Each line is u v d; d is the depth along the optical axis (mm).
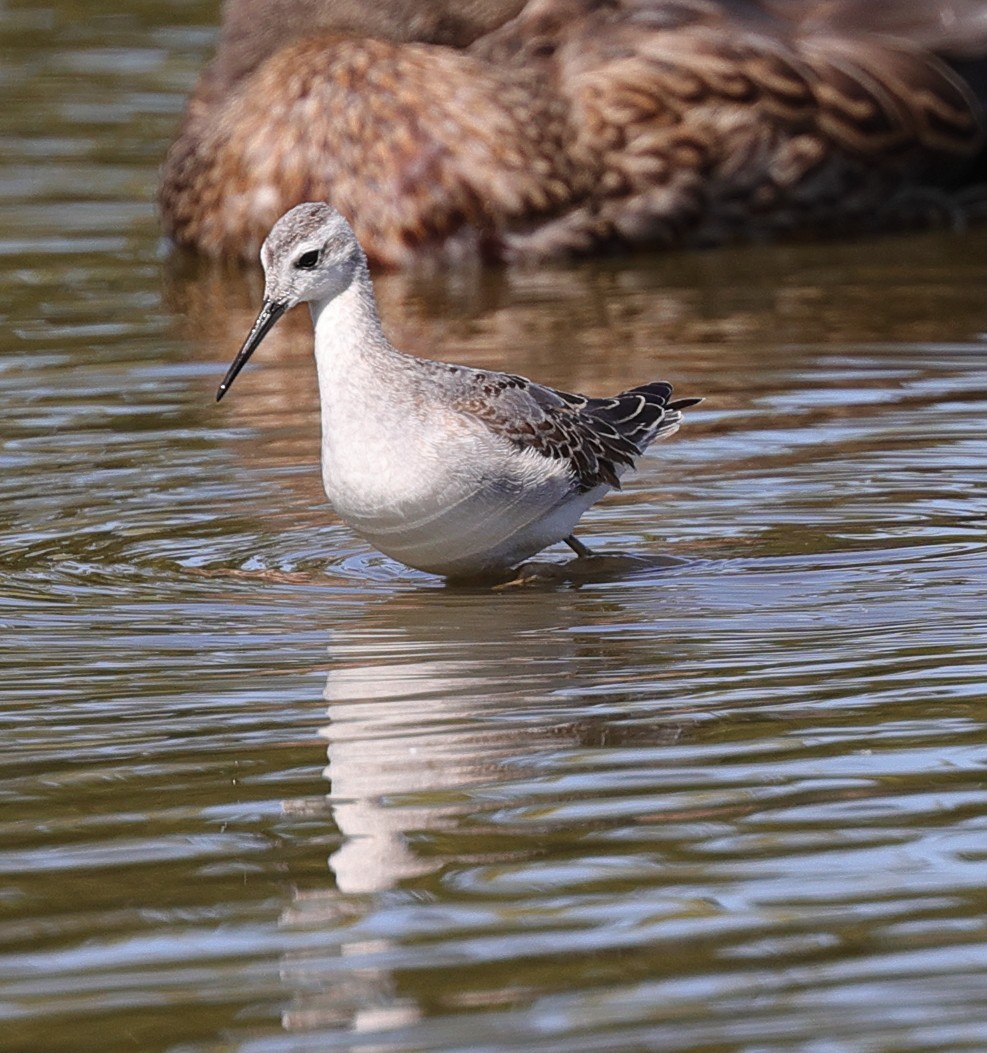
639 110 22484
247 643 11438
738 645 11219
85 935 7852
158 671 10961
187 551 13273
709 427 15820
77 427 16109
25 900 8164
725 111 22703
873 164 23438
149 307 20484
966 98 23797
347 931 7840
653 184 22656
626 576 12656
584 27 23000
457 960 7590
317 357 12312
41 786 9352
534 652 11172
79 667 11031
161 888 8258
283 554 13250
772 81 22812
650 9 23156
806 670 10758
